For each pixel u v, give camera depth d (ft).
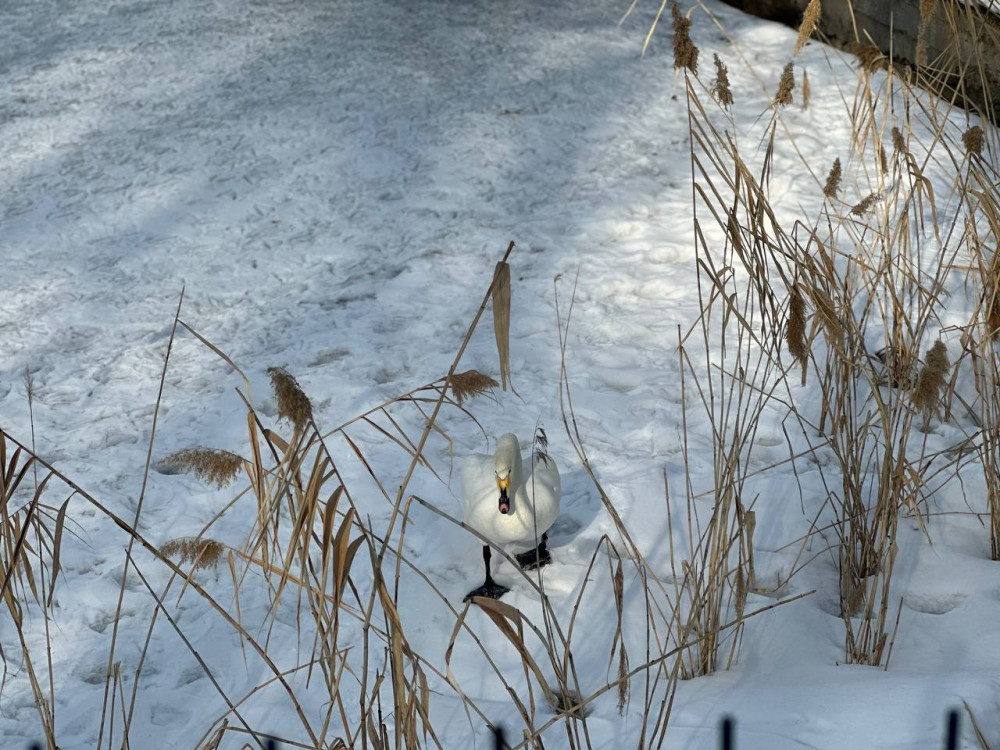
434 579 13.32
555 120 28.78
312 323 20.30
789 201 23.49
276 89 31.09
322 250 23.09
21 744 10.76
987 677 9.95
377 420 16.87
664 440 15.88
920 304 13.84
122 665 11.95
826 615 12.14
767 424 16.05
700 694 10.53
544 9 37.04
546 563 13.37
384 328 19.99
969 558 12.85
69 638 12.43
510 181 25.77
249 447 16.42
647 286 20.80
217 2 38.04
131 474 15.83
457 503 14.80
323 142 27.91
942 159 24.67
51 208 25.31
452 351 18.99
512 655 11.85
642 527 13.96
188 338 19.99
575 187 25.35
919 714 9.39
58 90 31.73
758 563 13.10
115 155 27.76
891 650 10.98
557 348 18.93
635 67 32.14
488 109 29.53
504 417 16.81
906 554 13.08
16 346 19.80
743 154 26.07
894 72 14.55
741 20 35.76
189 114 29.84
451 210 24.52
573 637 12.01
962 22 24.82
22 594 13.11
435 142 27.78
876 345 17.71
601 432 16.31
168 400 17.97
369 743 10.19
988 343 13.65
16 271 22.58
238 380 18.43
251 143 28.02
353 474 15.48
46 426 17.29
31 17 37.40
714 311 19.66
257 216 24.63
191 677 11.73
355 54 33.30
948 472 14.61
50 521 14.60
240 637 12.29
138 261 22.90
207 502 15.07
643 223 23.34
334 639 7.92
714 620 11.06
